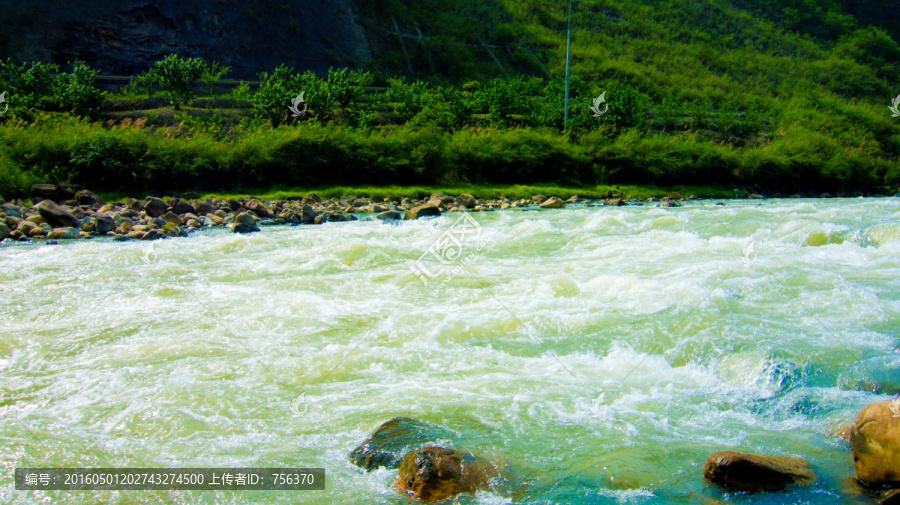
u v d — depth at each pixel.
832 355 6.11
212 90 30.23
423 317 7.55
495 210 19.84
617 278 8.53
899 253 10.20
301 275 9.88
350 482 4.35
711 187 29.00
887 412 4.21
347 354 6.53
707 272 9.09
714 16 63.25
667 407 5.41
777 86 53.19
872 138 39.78
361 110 28.70
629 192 26.08
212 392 5.70
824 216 14.51
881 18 75.19
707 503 4.09
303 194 21.55
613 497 4.16
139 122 23.39
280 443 4.86
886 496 3.98
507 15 51.72
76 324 7.50
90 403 5.53
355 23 43.81
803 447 4.72
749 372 5.94
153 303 8.32
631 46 52.62
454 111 29.80
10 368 6.25
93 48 33.72
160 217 16.06
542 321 7.36
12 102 23.92
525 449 4.73
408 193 22.45
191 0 36.28
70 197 18.19
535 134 27.52
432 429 4.95
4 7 32.53
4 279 9.47
